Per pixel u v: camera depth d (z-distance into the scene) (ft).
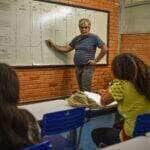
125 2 20.45
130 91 7.18
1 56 14.61
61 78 17.53
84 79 15.87
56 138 8.19
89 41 15.81
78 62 15.89
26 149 4.48
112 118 13.94
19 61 15.35
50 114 7.33
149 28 19.45
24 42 15.47
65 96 17.83
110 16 20.13
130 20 20.33
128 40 20.57
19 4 15.07
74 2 17.67
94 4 18.92
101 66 19.66
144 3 19.54
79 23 16.29
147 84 7.09
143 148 5.31
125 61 7.13
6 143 4.35
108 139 7.75
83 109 8.21
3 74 4.48
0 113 4.37
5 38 14.69
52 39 16.72
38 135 5.12
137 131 7.14
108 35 20.12
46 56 16.58
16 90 4.56
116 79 7.49
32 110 8.79
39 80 16.43
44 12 16.20
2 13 14.48
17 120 4.46
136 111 7.21
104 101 7.80
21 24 15.25
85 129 12.86
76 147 8.27
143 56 19.89
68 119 7.79
